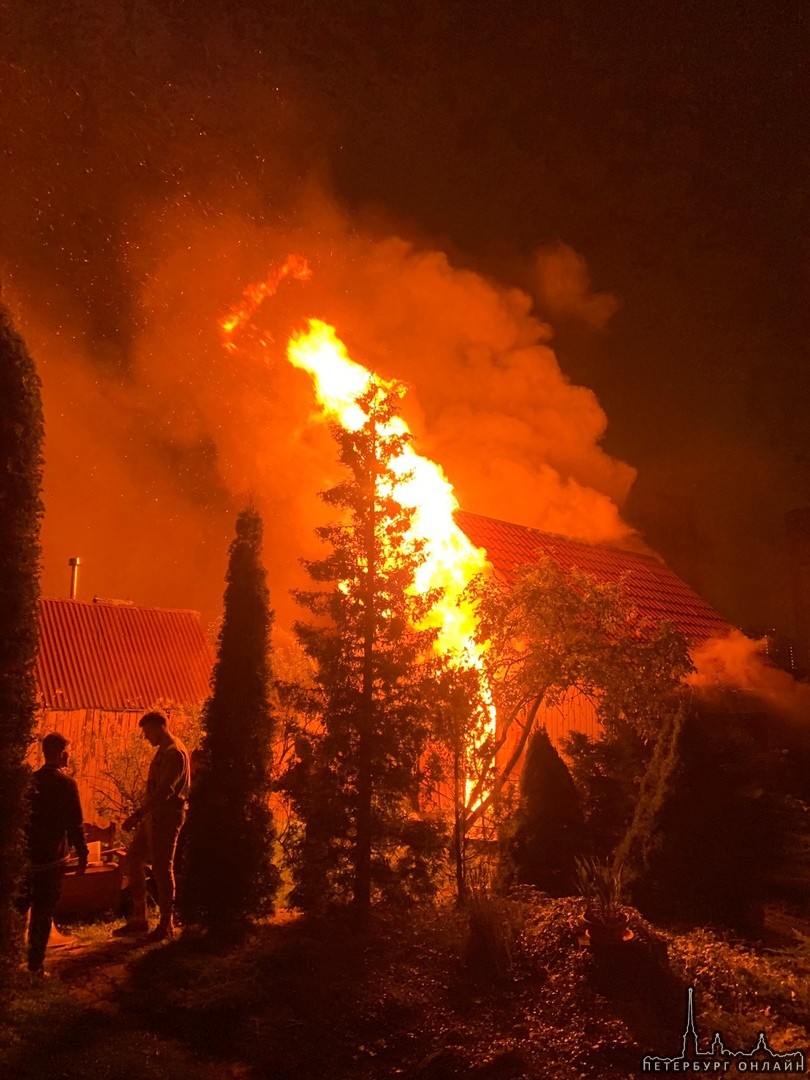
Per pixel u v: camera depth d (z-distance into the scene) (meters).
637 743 9.42
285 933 6.75
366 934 6.67
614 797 9.07
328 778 7.18
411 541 7.79
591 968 5.84
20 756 5.00
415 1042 5.18
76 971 5.96
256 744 6.92
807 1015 5.89
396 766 7.25
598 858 8.35
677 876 8.02
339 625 7.49
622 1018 5.43
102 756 12.45
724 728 9.12
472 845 9.16
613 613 9.31
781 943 7.53
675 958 6.38
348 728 7.28
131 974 5.93
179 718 10.52
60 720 13.80
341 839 7.20
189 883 6.65
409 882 7.29
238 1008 5.40
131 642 17.59
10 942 4.90
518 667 9.59
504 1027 5.41
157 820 6.77
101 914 7.54
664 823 8.20
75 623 17.44
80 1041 4.75
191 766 7.57
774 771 9.34
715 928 7.64
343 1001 5.55
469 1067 4.87
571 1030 5.32
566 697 11.70
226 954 6.25
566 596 9.10
